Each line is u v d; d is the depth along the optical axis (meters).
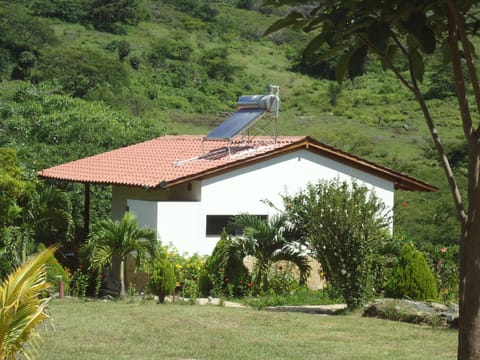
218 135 25.33
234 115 26.36
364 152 61.00
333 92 82.75
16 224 23.69
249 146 25.94
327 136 64.88
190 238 23.50
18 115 35.62
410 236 32.09
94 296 23.22
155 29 108.06
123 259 21.38
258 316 17.16
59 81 72.69
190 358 12.55
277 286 22.00
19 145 30.94
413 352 13.25
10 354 8.20
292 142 24.70
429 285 19.03
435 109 78.81
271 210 24.77
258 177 24.56
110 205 30.95
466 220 7.46
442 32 7.59
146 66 89.38
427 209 35.62
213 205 23.89
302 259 21.69
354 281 18.39
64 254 26.09
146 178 24.27
